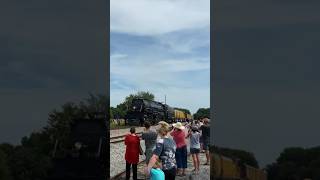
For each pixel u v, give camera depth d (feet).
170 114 191.62
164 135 31.12
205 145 59.00
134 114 152.25
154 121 162.40
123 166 58.80
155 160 29.73
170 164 31.12
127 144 45.93
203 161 62.75
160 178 29.19
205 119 59.93
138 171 53.83
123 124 164.86
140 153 46.34
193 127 53.06
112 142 89.56
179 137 48.91
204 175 49.62
